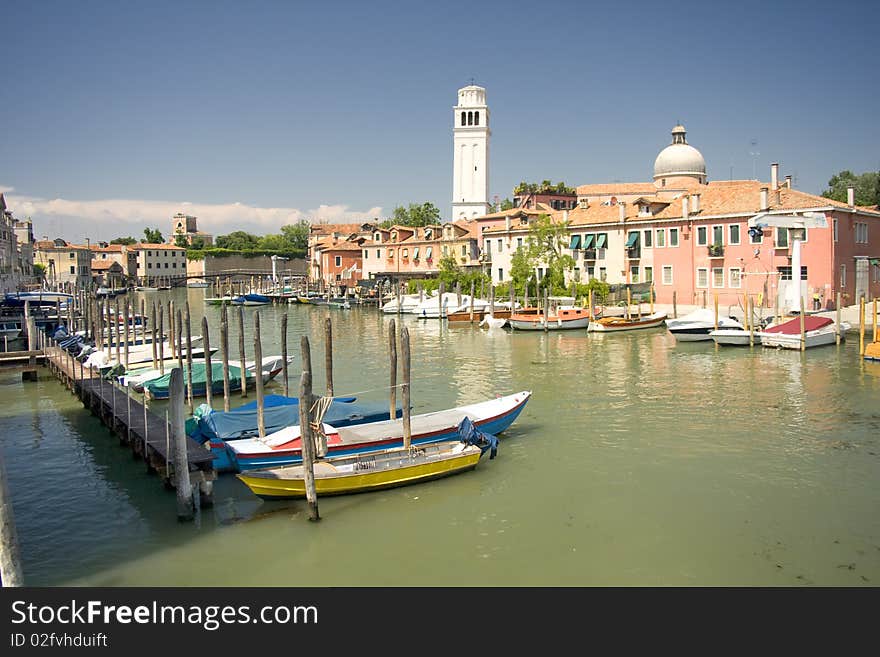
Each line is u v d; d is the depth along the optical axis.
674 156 80.75
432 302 66.50
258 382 20.75
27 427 25.97
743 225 53.25
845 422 24.23
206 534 16.05
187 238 178.38
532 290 62.53
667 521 16.33
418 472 18.64
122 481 19.56
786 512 16.75
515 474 19.52
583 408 26.83
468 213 103.44
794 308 44.22
